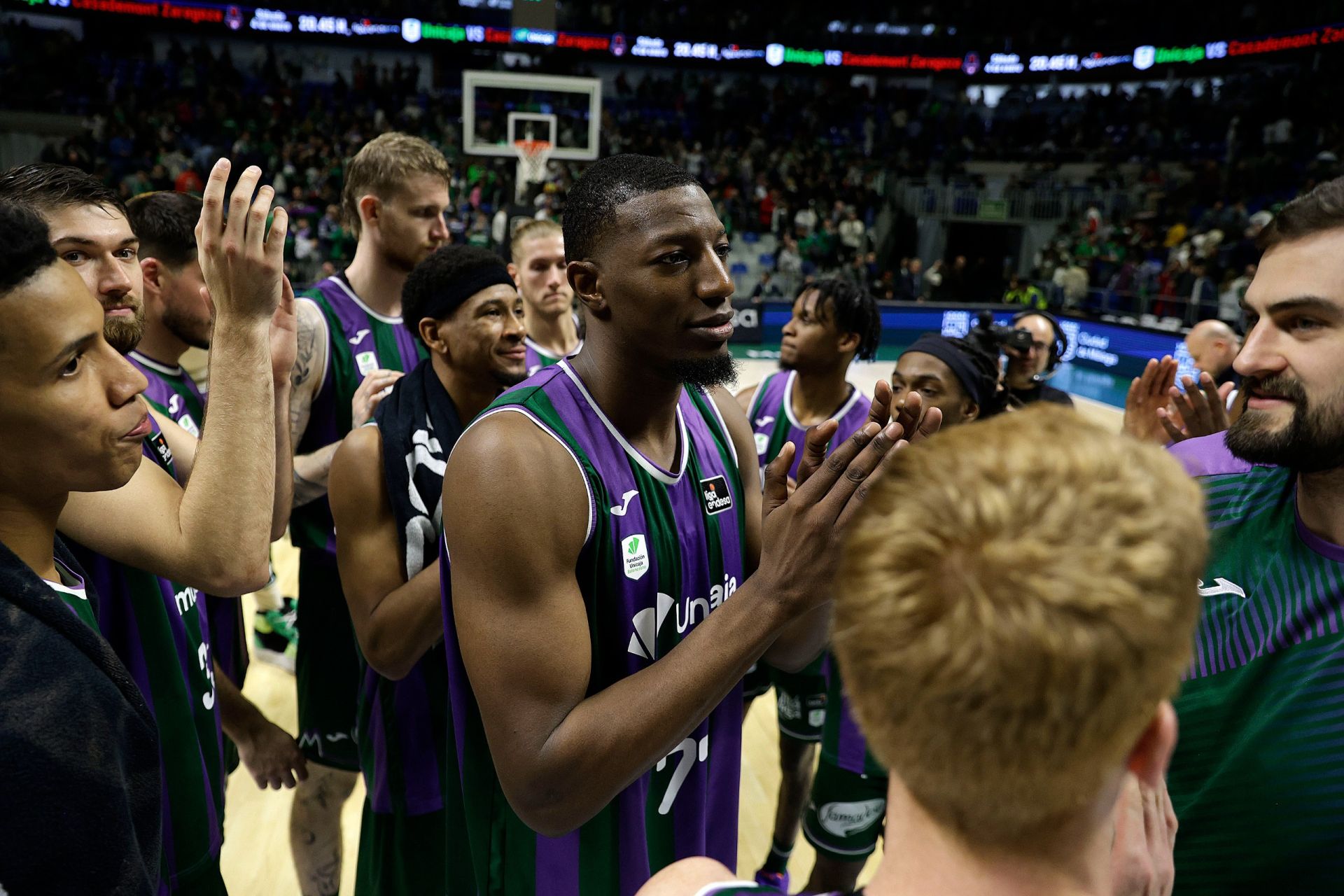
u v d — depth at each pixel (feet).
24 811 2.41
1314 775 3.37
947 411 7.75
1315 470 3.37
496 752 3.62
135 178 48.06
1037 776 1.71
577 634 3.64
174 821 4.69
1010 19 70.74
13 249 2.80
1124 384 40.57
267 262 3.90
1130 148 62.54
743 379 34.71
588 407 4.01
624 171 3.86
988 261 62.44
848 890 7.95
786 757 8.43
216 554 3.97
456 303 6.04
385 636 5.39
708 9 71.10
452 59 70.54
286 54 67.97
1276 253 3.37
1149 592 1.65
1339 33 57.26
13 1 57.93
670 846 4.47
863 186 61.36
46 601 2.72
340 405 8.23
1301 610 3.48
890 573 1.80
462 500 3.63
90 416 3.04
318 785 7.69
